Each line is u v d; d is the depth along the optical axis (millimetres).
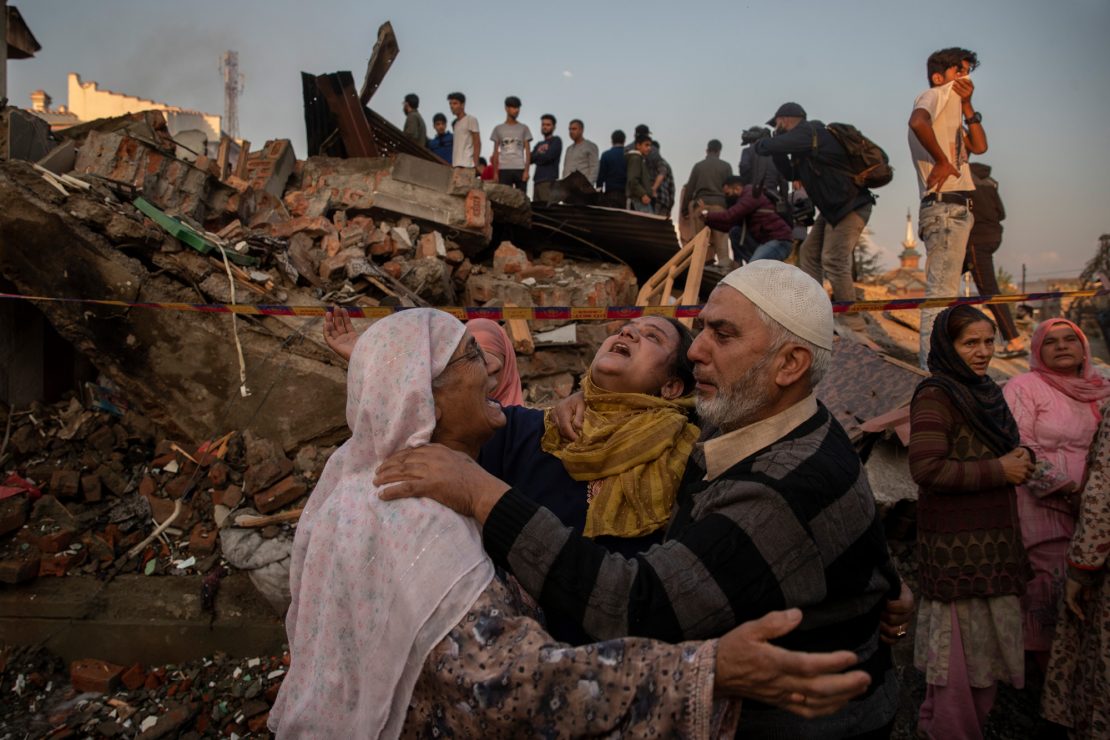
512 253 6691
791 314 1623
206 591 3486
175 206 4898
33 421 4344
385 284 5074
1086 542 2604
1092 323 8547
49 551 3656
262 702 3174
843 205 5613
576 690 1266
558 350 5238
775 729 1572
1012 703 3250
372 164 6480
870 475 3789
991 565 2734
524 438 2098
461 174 6398
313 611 1508
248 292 4320
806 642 1583
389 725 1367
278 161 6293
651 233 6980
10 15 7191
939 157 4699
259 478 3740
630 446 1858
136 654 3434
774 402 1678
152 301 4152
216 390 4090
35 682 3328
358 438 1582
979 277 5309
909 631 3482
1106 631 2590
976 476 2723
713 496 1579
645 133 9312
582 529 1885
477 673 1303
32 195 4129
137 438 4254
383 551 1432
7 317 4398
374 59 7738
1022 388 3256
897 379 3855
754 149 5742
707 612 1418
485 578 1402
